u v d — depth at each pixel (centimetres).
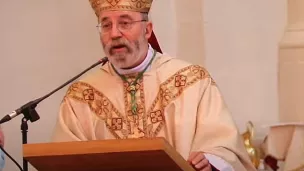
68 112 1427
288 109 1984
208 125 1366
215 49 2019
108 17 1362
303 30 2005
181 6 2027
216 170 1281
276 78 2002
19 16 2070
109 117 1420
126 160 1053
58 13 2062
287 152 1828
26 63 2050
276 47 2011
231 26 2027
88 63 2034
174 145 1374
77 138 1394
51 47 2052
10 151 1984
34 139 2002
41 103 2017
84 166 1093
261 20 2028
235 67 2016
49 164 1087
